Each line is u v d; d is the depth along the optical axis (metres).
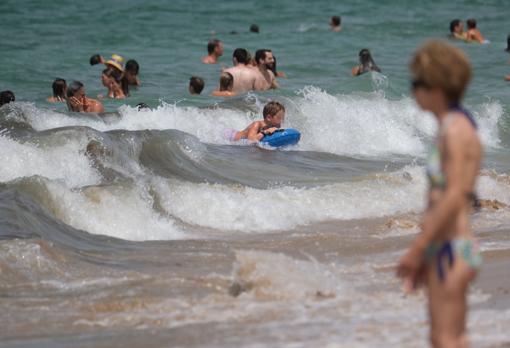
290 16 130.62
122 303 25.11
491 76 89.62
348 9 138.88
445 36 117.25
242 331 21.75
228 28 118.56
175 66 87.94
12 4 124.81
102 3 130.50
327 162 52.88
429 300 15.95
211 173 47.59
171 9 129.75
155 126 56.84
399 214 41.53
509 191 46.19
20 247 29.69
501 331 20.70
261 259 26.73
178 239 36.25
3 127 50.97
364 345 19.77
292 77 84.62
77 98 60.16
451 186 15.32
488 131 67.88
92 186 38.84
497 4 149.12
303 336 20.89
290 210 40.34
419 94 16.05
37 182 37.38
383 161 55.00
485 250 31.42
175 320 23.36
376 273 28.42
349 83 77.25
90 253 31.84
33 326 23.42
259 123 55.97
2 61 87.12
